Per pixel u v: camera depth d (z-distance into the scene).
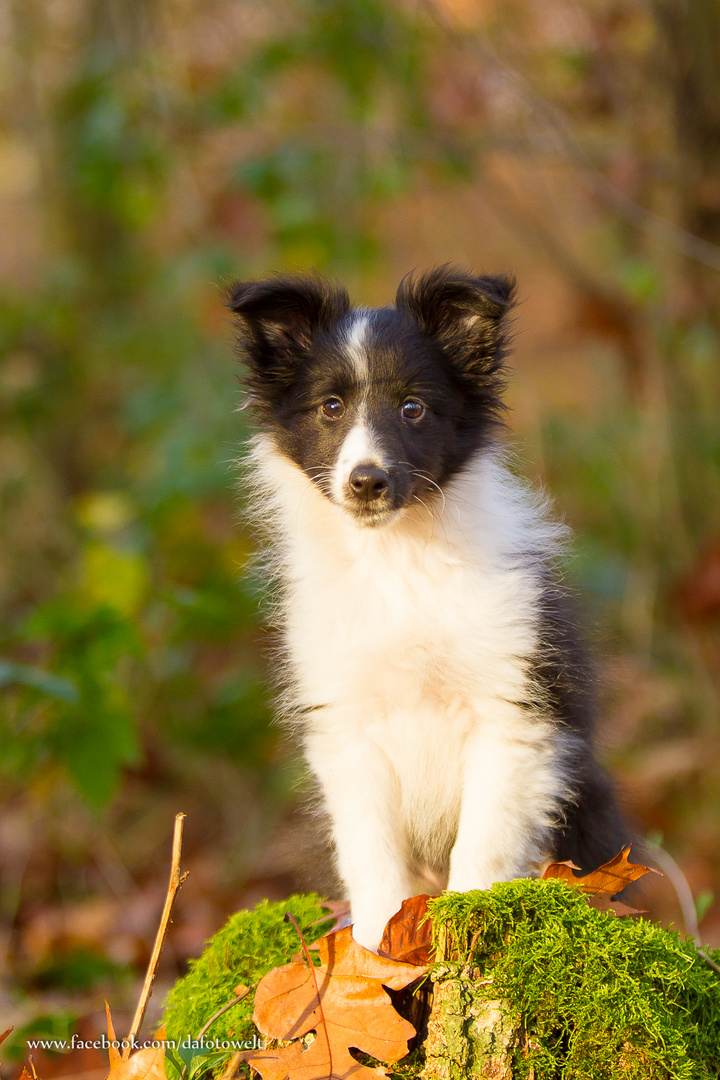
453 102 10.72
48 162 13.00
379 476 5.54
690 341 10.41
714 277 10.59
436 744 5.82
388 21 10.88
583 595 7.45
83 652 7.78
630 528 11.25
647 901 6.79
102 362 12.35
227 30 11.96
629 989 4.01
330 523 5.97
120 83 11.17
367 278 12.27
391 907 5.48
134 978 8.17
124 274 12.80
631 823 6.68
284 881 9.28
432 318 6.07
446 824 6.03
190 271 11.18
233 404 10.81
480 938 4.18
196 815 10.35
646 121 10.79
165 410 11.15
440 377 6.00
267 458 6.46
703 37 10.25
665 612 10.74
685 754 9.72
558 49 10.73
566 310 12.16
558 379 13.80
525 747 5.54
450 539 5.76
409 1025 3.95
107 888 9.48
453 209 14.53
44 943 8.49
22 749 7.76
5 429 12.25
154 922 8.89
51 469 12.47
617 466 11.53
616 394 12.80
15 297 12.17
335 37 10.84
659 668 10.51
